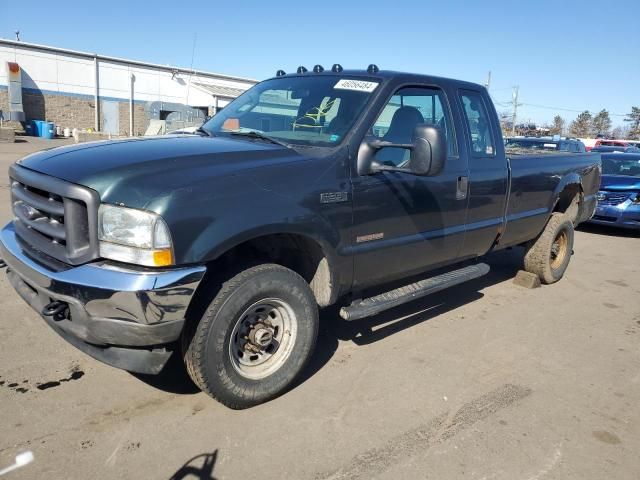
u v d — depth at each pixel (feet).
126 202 9.02
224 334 10.03
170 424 10.22
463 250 15.76
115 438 9.70
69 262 9.40
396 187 12.71
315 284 12.14
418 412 11.21
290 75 15.44
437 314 17.26
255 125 13.71
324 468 9.27
